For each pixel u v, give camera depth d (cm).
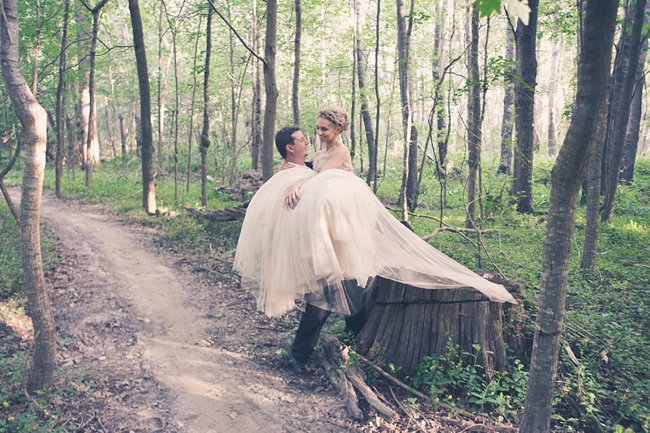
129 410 380
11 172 1889
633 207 1223
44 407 366
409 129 822
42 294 377
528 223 1038
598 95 240
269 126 802
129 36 2589
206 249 831
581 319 514
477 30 793
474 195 840
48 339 379
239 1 1403
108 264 751
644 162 1833
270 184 439
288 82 1930
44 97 1784
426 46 1917
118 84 2288
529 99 1145
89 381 415
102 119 2988
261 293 434
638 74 1488
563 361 435
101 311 575
